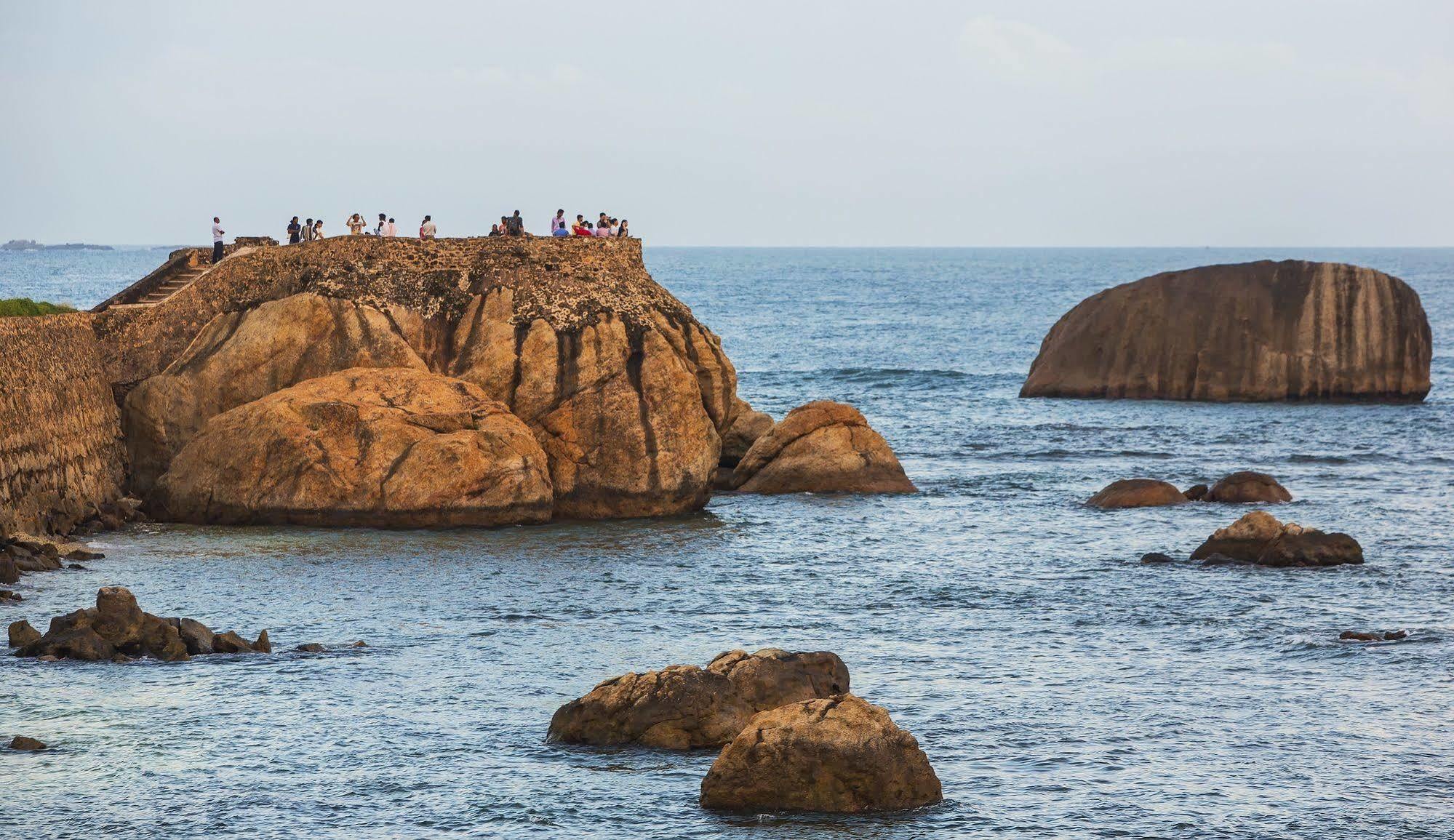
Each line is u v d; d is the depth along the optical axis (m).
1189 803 53.22
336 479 101.69
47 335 100.69
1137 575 92.31
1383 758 58.16
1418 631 77.94
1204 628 79.12
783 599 85.44
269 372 110.69
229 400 110.25
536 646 73.75
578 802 52.06
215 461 103.00
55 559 88.50
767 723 52.03
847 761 51.38
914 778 52.16
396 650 72.44
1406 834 50.69
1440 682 68.38
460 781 54.22
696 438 111.75
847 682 60.53
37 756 56.53
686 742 57.56
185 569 88.94
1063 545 101.94
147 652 70.19
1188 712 63.88
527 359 110.25
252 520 102.25
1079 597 86.38
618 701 58.50
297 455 101.81
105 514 101.12
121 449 110.06
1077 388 196.75
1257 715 63.56
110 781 54.09
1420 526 109.06
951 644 75.50
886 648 74.62
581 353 110.50
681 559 95.94
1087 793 53.97
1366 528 108.19
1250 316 192.75
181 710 62.16
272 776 54.84
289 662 69.94
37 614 76.38
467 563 92.38
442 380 107.38
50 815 51.00
